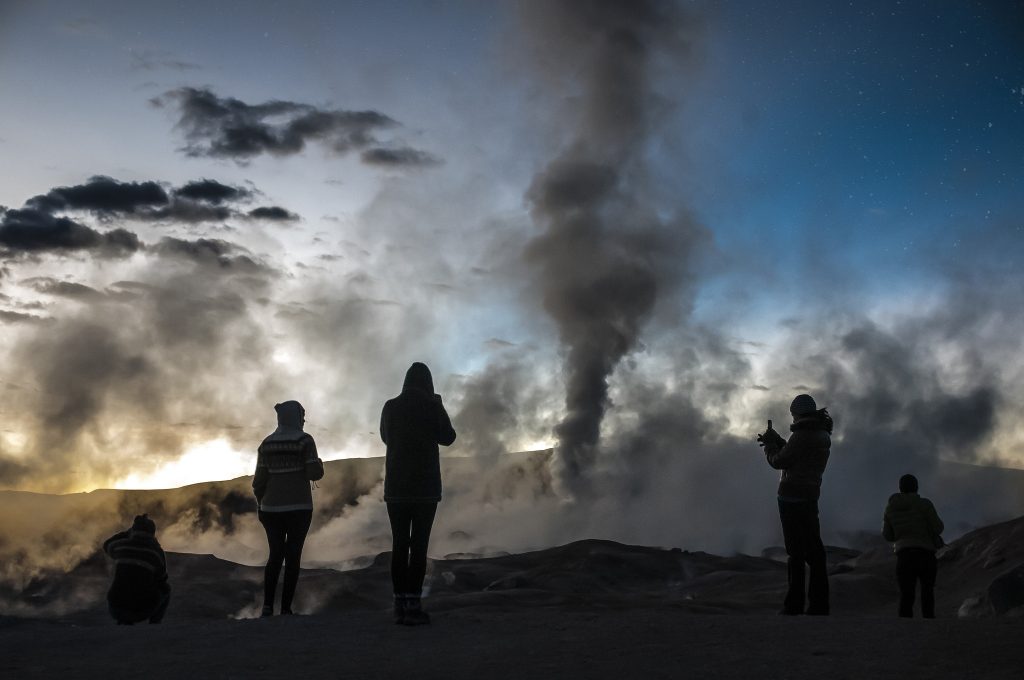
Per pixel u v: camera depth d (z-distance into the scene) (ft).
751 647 19.01
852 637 19.89
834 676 15.81
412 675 16.94
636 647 19.35
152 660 19.13
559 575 87.30
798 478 31.12
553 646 19.72
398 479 24.66
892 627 21.25
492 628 22.81
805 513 30.94
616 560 94.22
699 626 22.21
